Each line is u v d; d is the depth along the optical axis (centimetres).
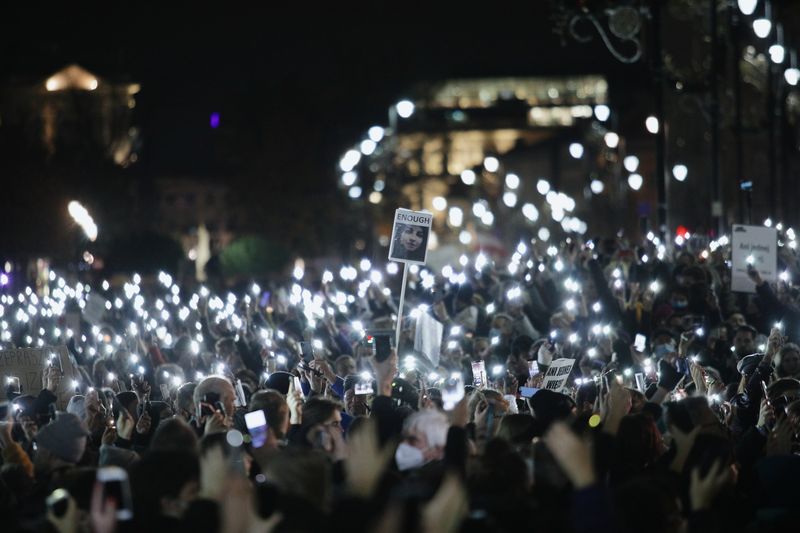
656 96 2538
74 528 644
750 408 1216
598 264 1731
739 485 956
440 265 3238
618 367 1351
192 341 1667
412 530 590
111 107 8856
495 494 738
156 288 3772
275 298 2434
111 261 5669
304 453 664
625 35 2520
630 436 875
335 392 1338
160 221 9212
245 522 634
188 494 728
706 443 861
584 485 636
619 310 1714
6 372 1456
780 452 966
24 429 1077
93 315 2067
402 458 866
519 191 10050
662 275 1980
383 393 965
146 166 9338
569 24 2558
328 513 640
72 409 1162
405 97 7369
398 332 1337
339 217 7306
